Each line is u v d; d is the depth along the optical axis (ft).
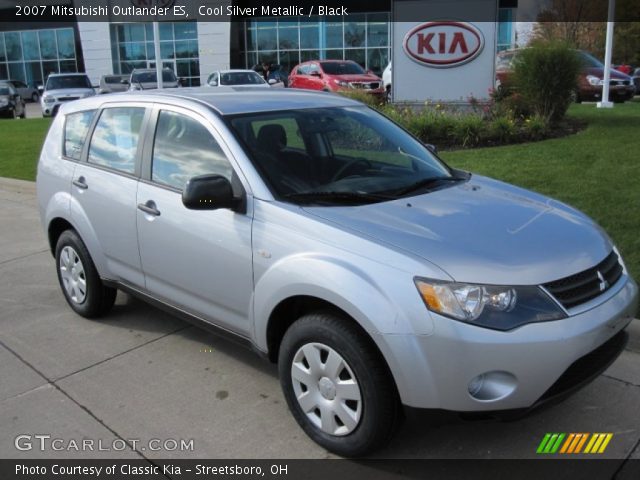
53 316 17.35
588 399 12.39
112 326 16.53
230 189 11.72
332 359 10.45
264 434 11.59
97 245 15.58
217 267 12.35
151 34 127.95
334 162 13.15
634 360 13.70
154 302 14.52
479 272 9.59
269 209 11.51
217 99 14.08
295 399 11.26
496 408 9.43
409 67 46.88
